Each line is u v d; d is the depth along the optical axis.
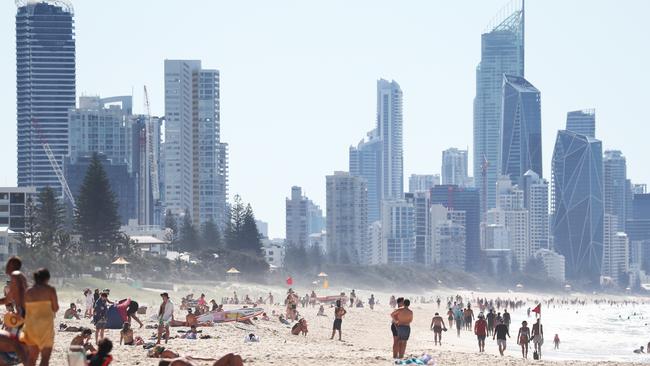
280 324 145.12
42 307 45.03
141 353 73.31
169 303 83.62
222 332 108.56
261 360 70.88
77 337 69.75
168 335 85.62
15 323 45.62
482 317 122.75
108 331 97.75
